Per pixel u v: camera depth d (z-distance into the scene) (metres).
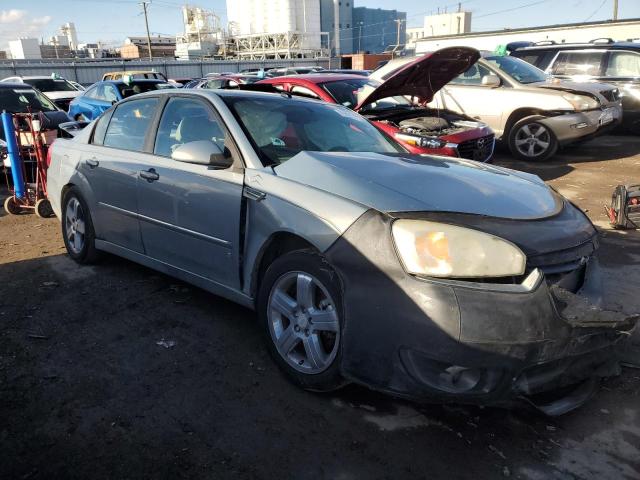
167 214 3.71
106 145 4.44
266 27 101.38
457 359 2.28
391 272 2.42
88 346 3.39
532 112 9.57
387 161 3.21
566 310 2.38
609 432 2.60
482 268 2.34
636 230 5.69
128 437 2.56
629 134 13.05
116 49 102.88
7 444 2.50
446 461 2.41
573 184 8.03
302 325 2.86
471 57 6.42
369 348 2.48
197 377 3.06
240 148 3.32
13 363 3.19
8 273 4.66
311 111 3.99
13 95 10.03
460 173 3.13
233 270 3.30
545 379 2.39
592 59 12.09
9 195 8.20
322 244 2.66
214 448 2.49
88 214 4.58
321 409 2.77
